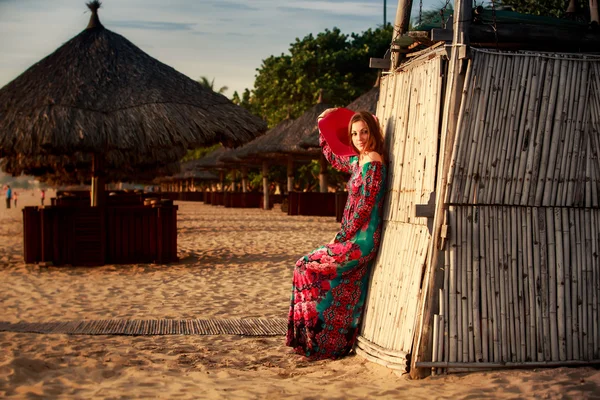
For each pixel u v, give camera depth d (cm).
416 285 457
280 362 526
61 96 1198
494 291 447
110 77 1259
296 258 1323
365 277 531
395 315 482
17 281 1052
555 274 455
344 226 523
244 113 1312
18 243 1808
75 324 679
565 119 461
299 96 3909
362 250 517
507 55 454
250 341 605
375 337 507
